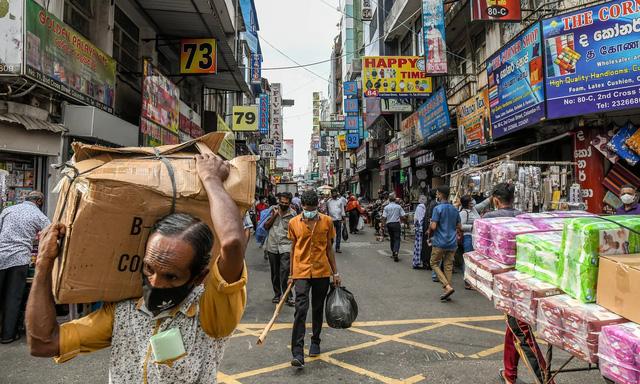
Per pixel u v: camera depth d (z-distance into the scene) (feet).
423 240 28.91
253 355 13.44
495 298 9.29
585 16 23.26
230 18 41.52
